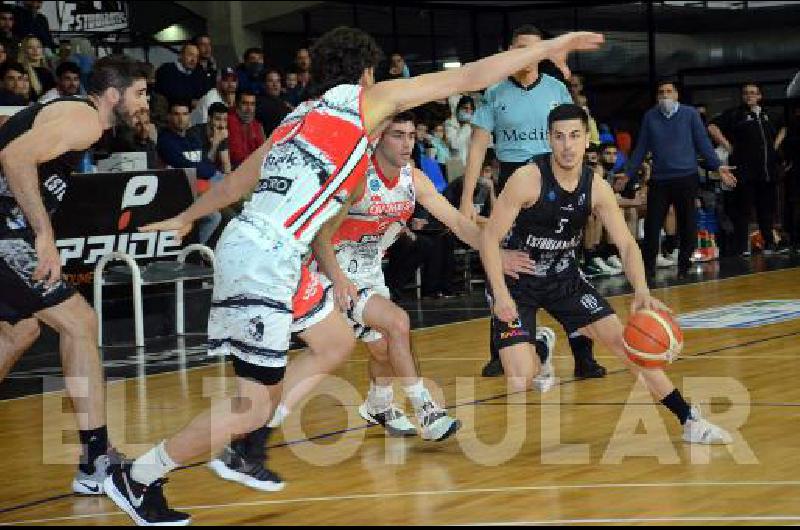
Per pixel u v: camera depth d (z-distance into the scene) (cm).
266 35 2027
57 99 540
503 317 626
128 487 473
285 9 1967
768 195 1855
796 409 670
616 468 550
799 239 2027
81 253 1177
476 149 855
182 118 1352
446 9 2123
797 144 2008
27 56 1395
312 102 474
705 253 1816
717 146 1861
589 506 478
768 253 1869
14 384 950
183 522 476
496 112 852
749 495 483
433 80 457
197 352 1104
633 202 1662
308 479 561
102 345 1184
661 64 2288
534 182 636
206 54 1599
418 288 1484
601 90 2259
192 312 1295
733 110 1838
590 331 666
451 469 568
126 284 1223
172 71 1523
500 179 861
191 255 1304
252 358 461
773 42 2288
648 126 1542
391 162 608
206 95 1484
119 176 1192
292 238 457
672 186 1541
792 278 1491
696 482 512
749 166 1819
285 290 460
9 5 1509
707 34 2312
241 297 459
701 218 1819
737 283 1463
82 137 537
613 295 1388
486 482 536
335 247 618
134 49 1794
